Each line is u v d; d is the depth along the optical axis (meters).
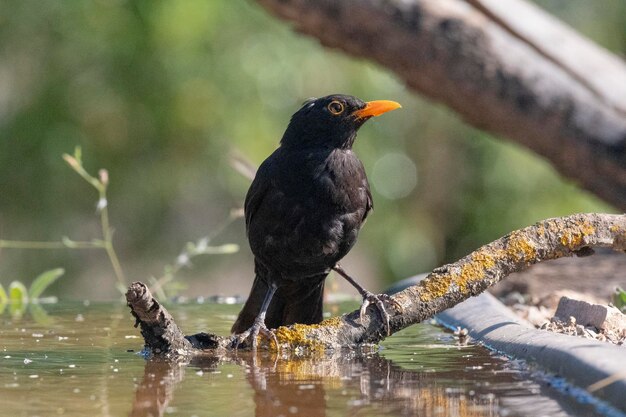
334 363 6.58
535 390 5.45
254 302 8.84
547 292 9.80
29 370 6.34
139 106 20.70
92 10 20.08
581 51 13.23
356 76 21.77
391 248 24.00
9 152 21.06
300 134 8.52
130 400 5.37
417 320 7.37
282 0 12.57
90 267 22.50
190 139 21.16
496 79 12.85
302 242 8.43
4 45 20.78
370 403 5.21
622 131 12.85
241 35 20.72
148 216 22.62
